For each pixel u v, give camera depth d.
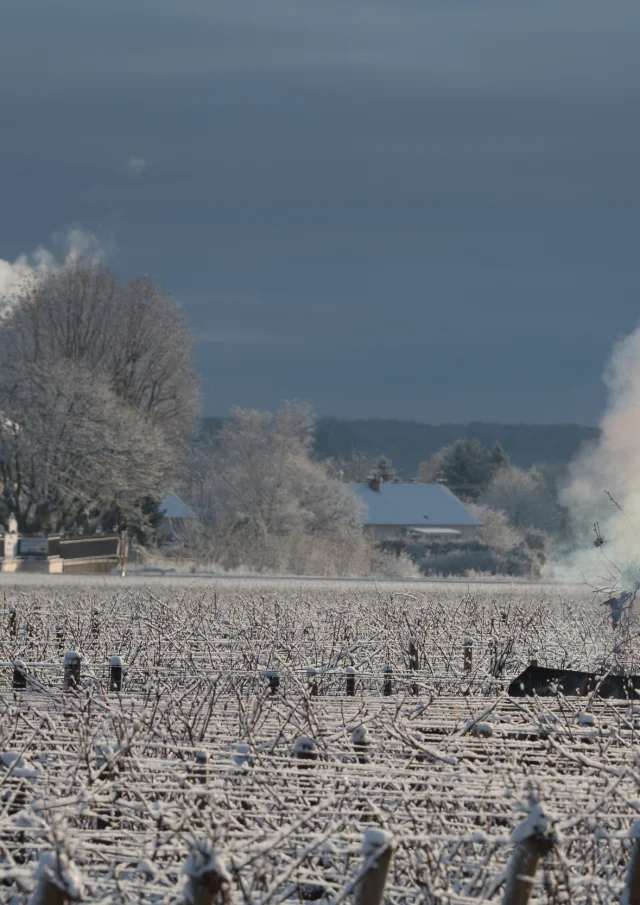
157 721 31.23
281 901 19.05
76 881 16.95
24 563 180.12
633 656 51.28
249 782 23.27
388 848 17.25
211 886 16.12
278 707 34.44
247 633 59.50
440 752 26.03
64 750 27.16
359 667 52.12
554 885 18.52
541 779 23.27
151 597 70.81
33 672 47.81
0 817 22.09
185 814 19.98
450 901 18.52
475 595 99.31
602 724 30.70
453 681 45.94
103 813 22.80
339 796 21.66
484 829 21.23
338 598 89.50
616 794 22.20
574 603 84.12
